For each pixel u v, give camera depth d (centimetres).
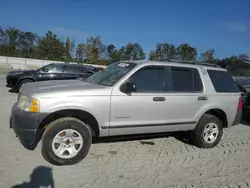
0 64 4566
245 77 1291
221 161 519
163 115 521
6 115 746
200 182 422
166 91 526
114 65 570
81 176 412
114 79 497
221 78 611
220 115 613
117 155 511
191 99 550
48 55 6309
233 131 773
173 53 6256
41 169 424
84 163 462
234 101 611
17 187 365
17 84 1223
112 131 479
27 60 4997
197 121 568
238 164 509
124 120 484
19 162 442
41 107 422
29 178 393
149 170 454
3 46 6431
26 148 502
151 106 503
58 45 6406
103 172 432
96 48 6178
